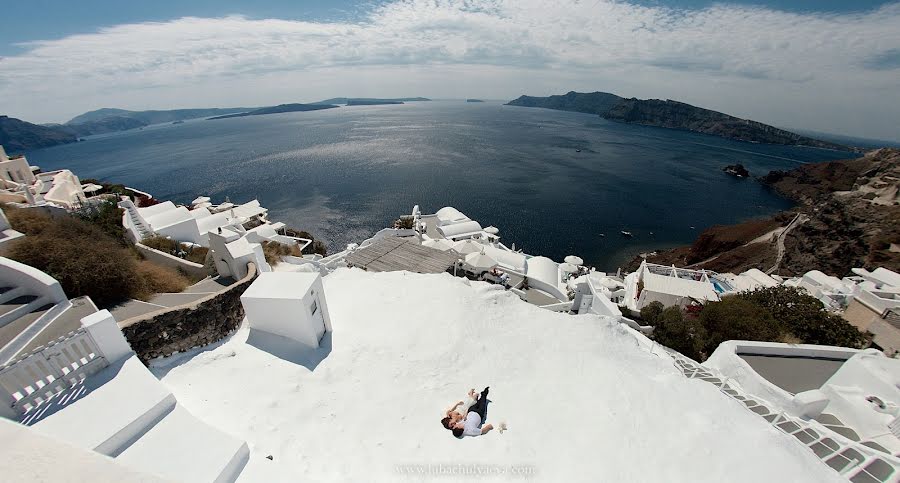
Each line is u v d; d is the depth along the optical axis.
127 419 7.94
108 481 2.42
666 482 8.41
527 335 14.71
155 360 11.85
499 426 10.01
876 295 27.02
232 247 17.92
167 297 16.02
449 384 11.59
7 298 12.33
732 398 11.81
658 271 37.78
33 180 36.53
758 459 8.85
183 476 7.27
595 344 14.55
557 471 8.69
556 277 32.34
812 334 20.47
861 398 11.59
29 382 8.29
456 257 24.17
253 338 12.85
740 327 20.48
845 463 9.84
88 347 9.18
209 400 10.16
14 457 2.20
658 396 11.23
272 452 8.81
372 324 14.33
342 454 8.95
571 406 10.77
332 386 11.03
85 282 14.39
